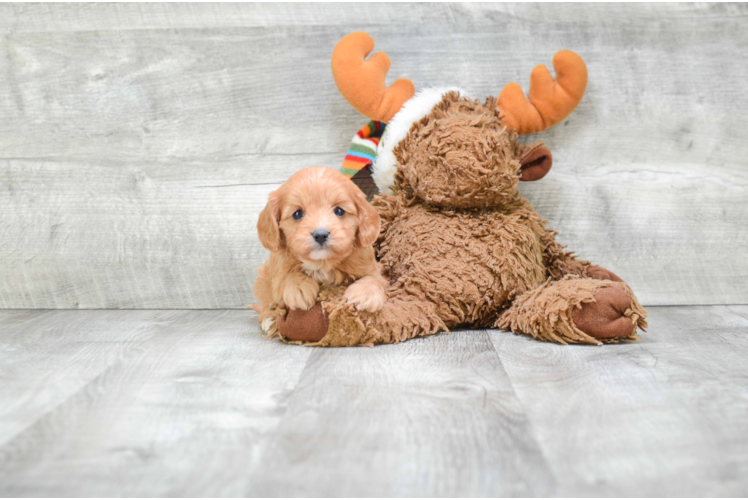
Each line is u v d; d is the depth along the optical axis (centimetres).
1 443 91
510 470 82
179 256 200
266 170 199
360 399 108
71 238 199
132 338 156
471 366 128
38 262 199
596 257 199
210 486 78
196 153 199
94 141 199
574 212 199
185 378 121
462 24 197
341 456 86
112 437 93
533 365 129
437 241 162
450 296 158
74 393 113
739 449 89
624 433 94
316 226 133
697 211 199
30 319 183
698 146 198
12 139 199
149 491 77
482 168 157
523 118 180
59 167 199
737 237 199
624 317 145
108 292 200
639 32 196
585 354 138
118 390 114
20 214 199
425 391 112
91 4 197
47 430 96
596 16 196
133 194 199
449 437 92
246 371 125
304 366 129
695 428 96
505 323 160
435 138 162
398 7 197
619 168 199
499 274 160
